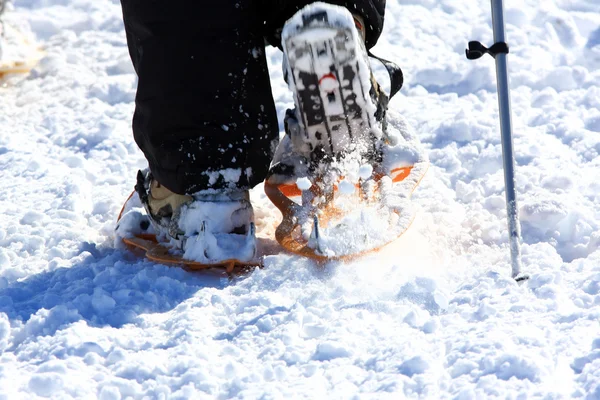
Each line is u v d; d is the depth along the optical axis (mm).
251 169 5457
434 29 10391
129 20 5332
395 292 4949
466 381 3930
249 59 5320
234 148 5348
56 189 7137
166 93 5258
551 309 4578
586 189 6461
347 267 5309
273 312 4746
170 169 5398
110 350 4398
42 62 10383
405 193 5727
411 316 4590
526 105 8180
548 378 3908
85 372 4191
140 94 5371
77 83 9883
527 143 7324
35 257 5938
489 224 6016
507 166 5180
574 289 4832
